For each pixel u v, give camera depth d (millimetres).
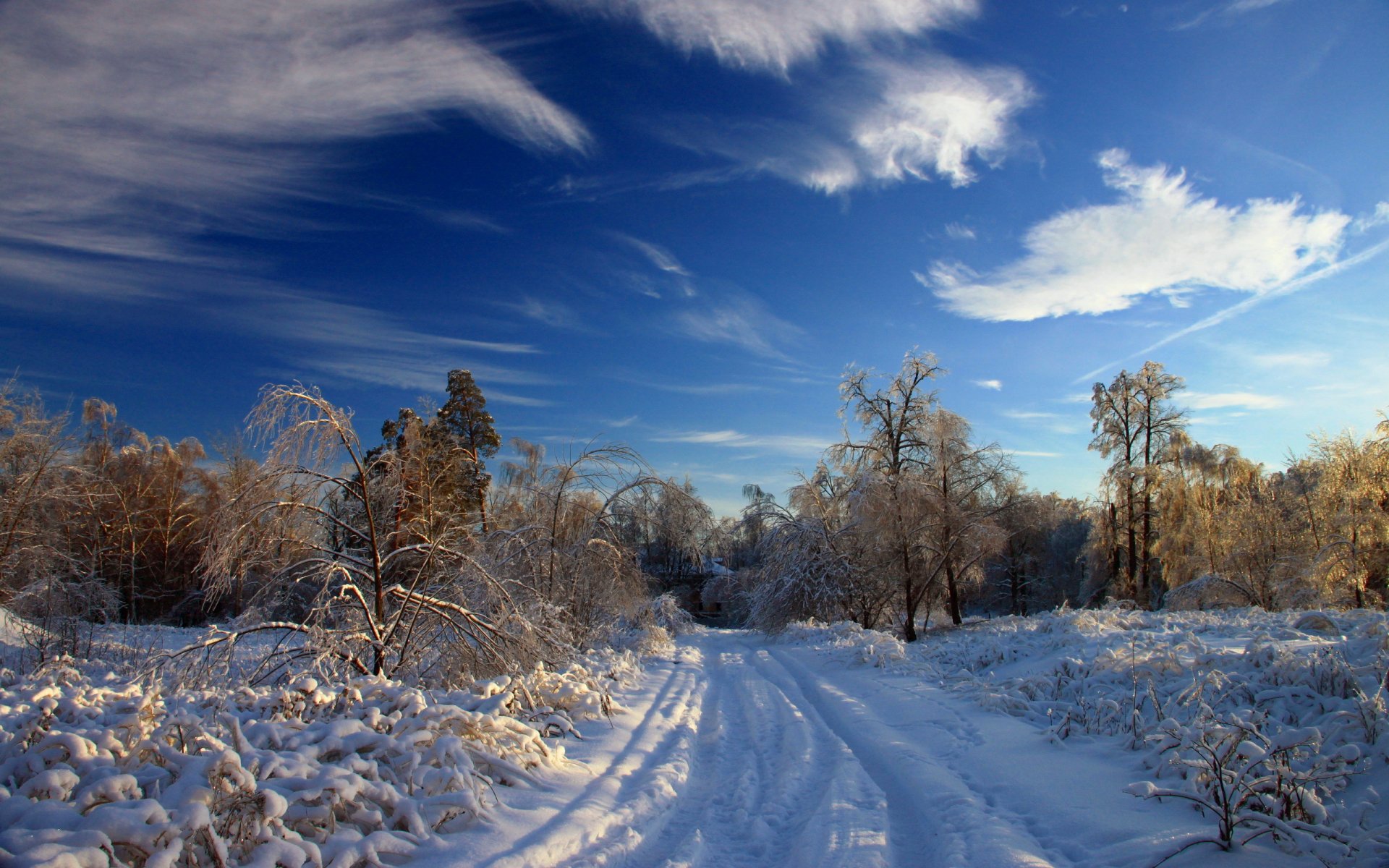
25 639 14703
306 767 4297
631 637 18484
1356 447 21438
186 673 7918
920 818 5473
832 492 28000
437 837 4438
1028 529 27547
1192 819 4840
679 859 4684
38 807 3486
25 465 20391
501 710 6656
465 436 29016
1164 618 13938
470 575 10586
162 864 3254
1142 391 29312
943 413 24672
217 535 8234
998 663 12039
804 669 14547
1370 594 19953
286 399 8297
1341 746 5141
